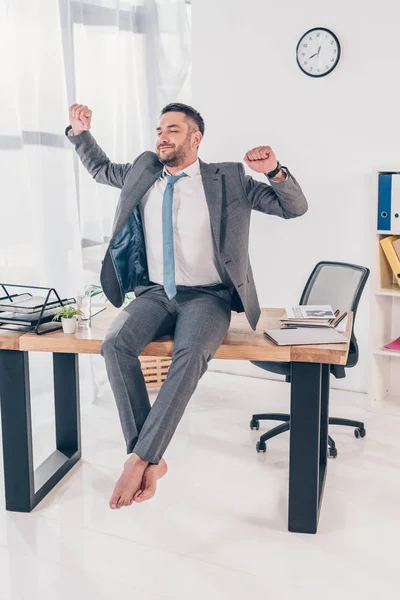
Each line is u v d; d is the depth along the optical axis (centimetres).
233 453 342
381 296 405
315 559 248
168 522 274
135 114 470
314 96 427
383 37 404
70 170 404
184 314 275
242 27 439
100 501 291
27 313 286
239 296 279
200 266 288
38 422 384
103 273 292
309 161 435
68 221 405
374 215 390
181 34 486
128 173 293
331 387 448
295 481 264
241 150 453
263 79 439
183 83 492
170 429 249
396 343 409
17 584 233
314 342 260
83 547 256
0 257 374
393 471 322
